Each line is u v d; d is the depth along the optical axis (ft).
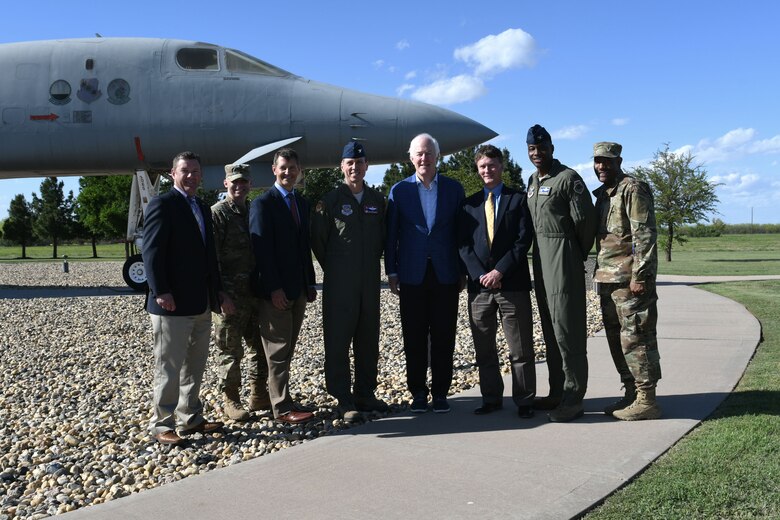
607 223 14.24
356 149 15.33
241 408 15.39
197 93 41.24
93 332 30.01
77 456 12.82
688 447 11.93
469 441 12.85
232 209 15.57
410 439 13.09
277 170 15.01
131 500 9.99
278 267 14.67
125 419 15.62
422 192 15.67
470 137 40.96
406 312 15.62
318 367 21.79
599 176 14.30
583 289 14.43
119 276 75.00
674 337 24.43
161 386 13.60
